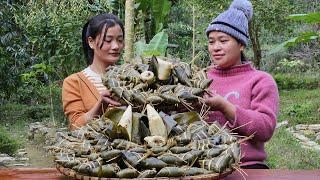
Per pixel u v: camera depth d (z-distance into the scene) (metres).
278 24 11.34
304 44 13.76
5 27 9.57
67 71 8.20
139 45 3.70
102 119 1.82
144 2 5.35
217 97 2.01
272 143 7.36
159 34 3.76
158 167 1.59
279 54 14.06
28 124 9.94
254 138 2.19
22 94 10.87
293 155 6.59
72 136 1.80
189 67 1.95
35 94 10.84
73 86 2.60
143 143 1.74
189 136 1.71
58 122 8.77
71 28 7.77
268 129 2.18
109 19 2.56
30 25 8.26
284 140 7.65
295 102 11.78
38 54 8.87
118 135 1.72
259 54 11.86
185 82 1.90
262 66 14.48
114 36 2.54
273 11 11.02
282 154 6.67
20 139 8.80
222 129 1.83
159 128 1.73
